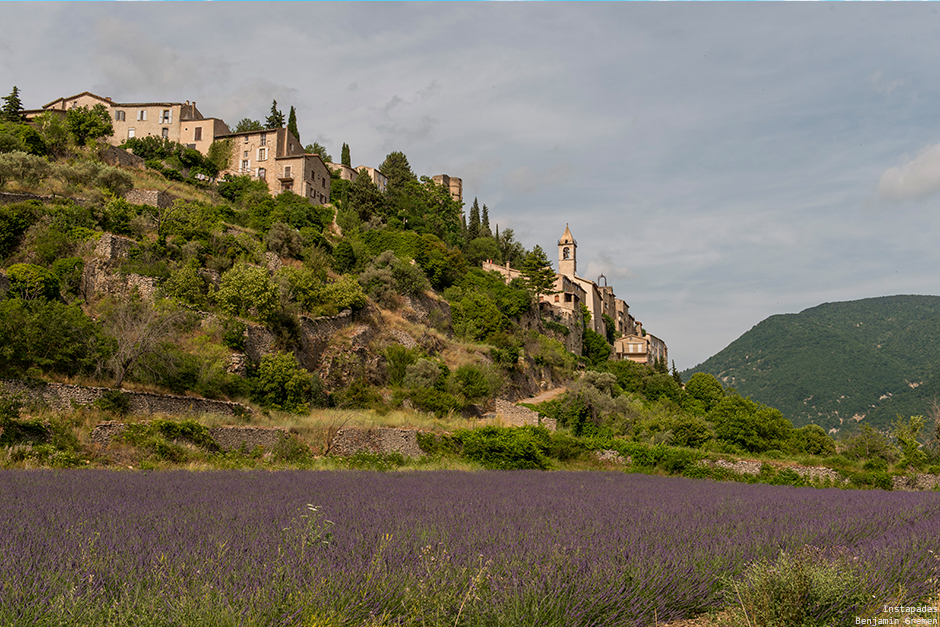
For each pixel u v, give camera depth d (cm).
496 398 5722
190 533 987
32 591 618
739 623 716
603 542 975
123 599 599
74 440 2498
